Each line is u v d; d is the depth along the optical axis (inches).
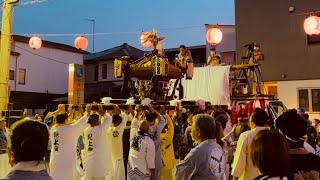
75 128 248.7
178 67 418.0
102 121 273.9
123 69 401.1
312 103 622.5
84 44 511.8
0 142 390.6
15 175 89.6
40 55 1130.7
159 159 269.4
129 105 297.9
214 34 471.2
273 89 700.7
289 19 657.6
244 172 173.0
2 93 474.3
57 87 1179.3
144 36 453.1
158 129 273.4
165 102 351.6
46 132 97.3
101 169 257.9
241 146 173.0
